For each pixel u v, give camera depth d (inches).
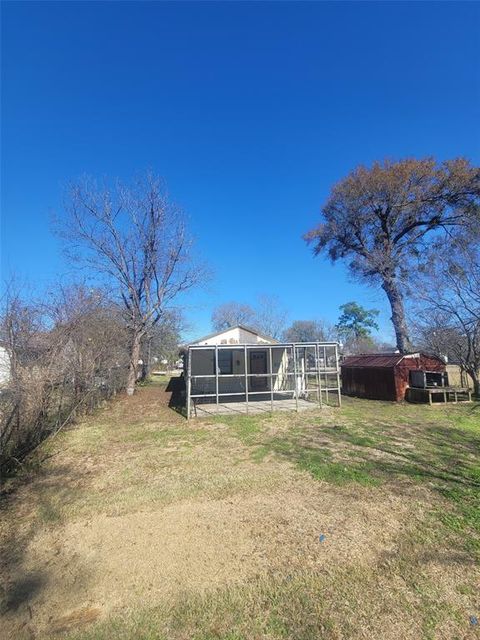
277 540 167.0
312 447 323.9
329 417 477.4
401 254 1003.9
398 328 937.5
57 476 266.4
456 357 665.0
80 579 143.9
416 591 129.7
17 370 288.2
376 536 167.3
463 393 613.9
